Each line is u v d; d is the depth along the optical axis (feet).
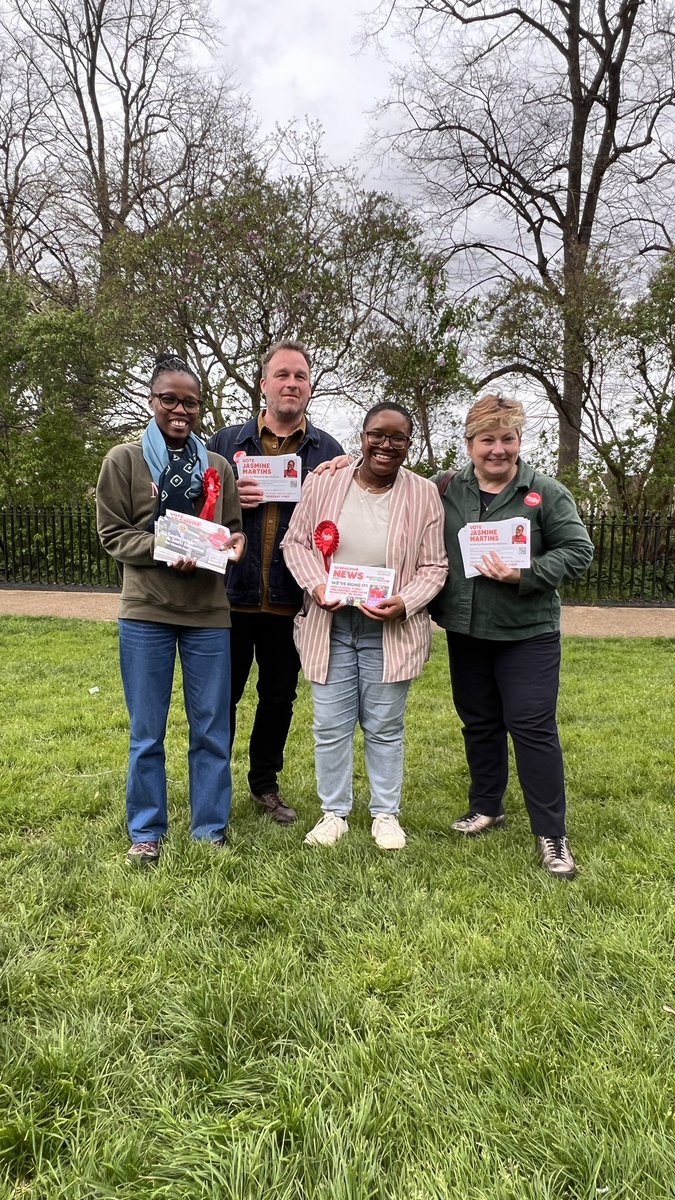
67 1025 6.43
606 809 11.68
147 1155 5.14
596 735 16.25
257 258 41.37
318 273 42.55
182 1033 6.39
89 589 43.70
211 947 7.59
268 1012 6.55
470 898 8.67
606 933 7.91
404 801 12.26
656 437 44.42
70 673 22.16
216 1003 6.60
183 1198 4.81
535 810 9.88
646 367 43.60
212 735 10.17
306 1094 5.66
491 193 62.59
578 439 52.34
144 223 56.54
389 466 9.86
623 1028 6.43
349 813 11.07
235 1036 6.27
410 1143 5.26
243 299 42.55
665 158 58.90
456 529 10.22
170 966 7.29
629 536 44.78
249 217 41.32
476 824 10.98
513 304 44.60
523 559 9.54
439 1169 5.03
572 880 9.27
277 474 10.57
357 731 16.87
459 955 7.42
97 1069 5.92
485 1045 6.23
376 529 10.05
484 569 9.68
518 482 9.95
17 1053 6.05
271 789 11.82
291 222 42.22
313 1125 5.31
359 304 45.03
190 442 9.92
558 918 8.27
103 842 10.20
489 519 10.02
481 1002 6.77
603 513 41.14
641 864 9.57
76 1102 5.62
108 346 44.80
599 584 41.11
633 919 8.23
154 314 43.06
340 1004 6.66
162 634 9.84
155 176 63.26
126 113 74.69
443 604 10.35
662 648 28.53
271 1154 5.08
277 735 11.54
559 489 10.09
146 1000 6.79
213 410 47.21
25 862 9.57
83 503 49.06
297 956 7.41
